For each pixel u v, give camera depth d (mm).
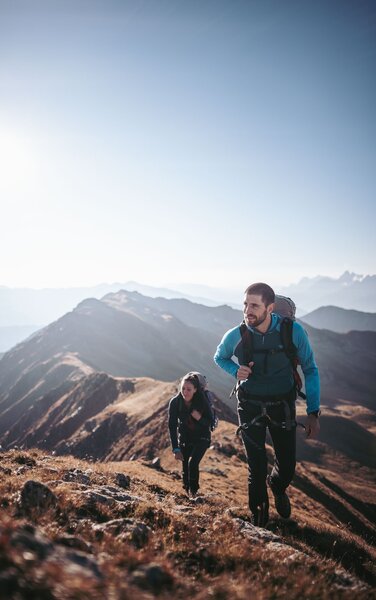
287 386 5867
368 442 128500
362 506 59938
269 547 4910
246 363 5910
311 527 8297
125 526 4352
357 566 7070
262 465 5902
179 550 4188
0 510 4113
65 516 4516
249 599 3064
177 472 17078
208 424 9164
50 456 10602
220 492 16656
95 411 116250
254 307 5652
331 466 108938
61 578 2201
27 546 2512
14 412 180250
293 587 3609
